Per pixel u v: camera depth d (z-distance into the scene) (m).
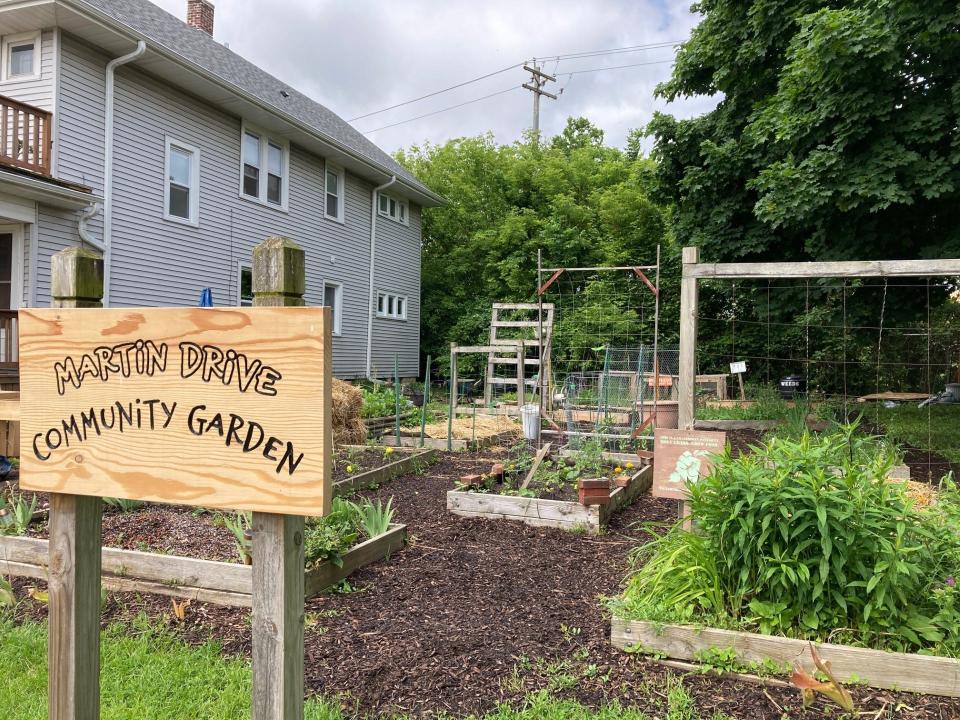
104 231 10.77
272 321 1.77
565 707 2.65
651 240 22.55
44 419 2.03
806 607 3.04
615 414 9.20
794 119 9.84
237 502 1.79
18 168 9.11
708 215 13.06
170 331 1.88
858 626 2.92
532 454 7.73
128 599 3.86
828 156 9.38
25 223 9.71
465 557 4.62
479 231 24.38
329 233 17.31
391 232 20.67
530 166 26.27
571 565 4.45
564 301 20.94
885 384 14.88
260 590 1.79
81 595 2.06
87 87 10.45
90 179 10.51
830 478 3.11
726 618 3.11
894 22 8.70
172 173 12.38
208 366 1.84
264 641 1.78
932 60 9.45
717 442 3.85
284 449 1.75
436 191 25.61
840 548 2.89
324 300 17.20
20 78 10.08
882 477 3.24
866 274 4.27
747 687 2.83
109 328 1.95
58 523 2.06
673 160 14.03
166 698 2.80
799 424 8.45
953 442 8.47
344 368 18.14
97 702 2.11
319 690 2.85
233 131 13.83
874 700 2.69
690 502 3.60
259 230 14.66
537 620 3.53
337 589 3.98
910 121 9.34
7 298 10.22
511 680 2.90
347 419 9.44
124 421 1.93
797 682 2.43
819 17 9.02
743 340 16.75
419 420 12.08
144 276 11.62
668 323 19.27
